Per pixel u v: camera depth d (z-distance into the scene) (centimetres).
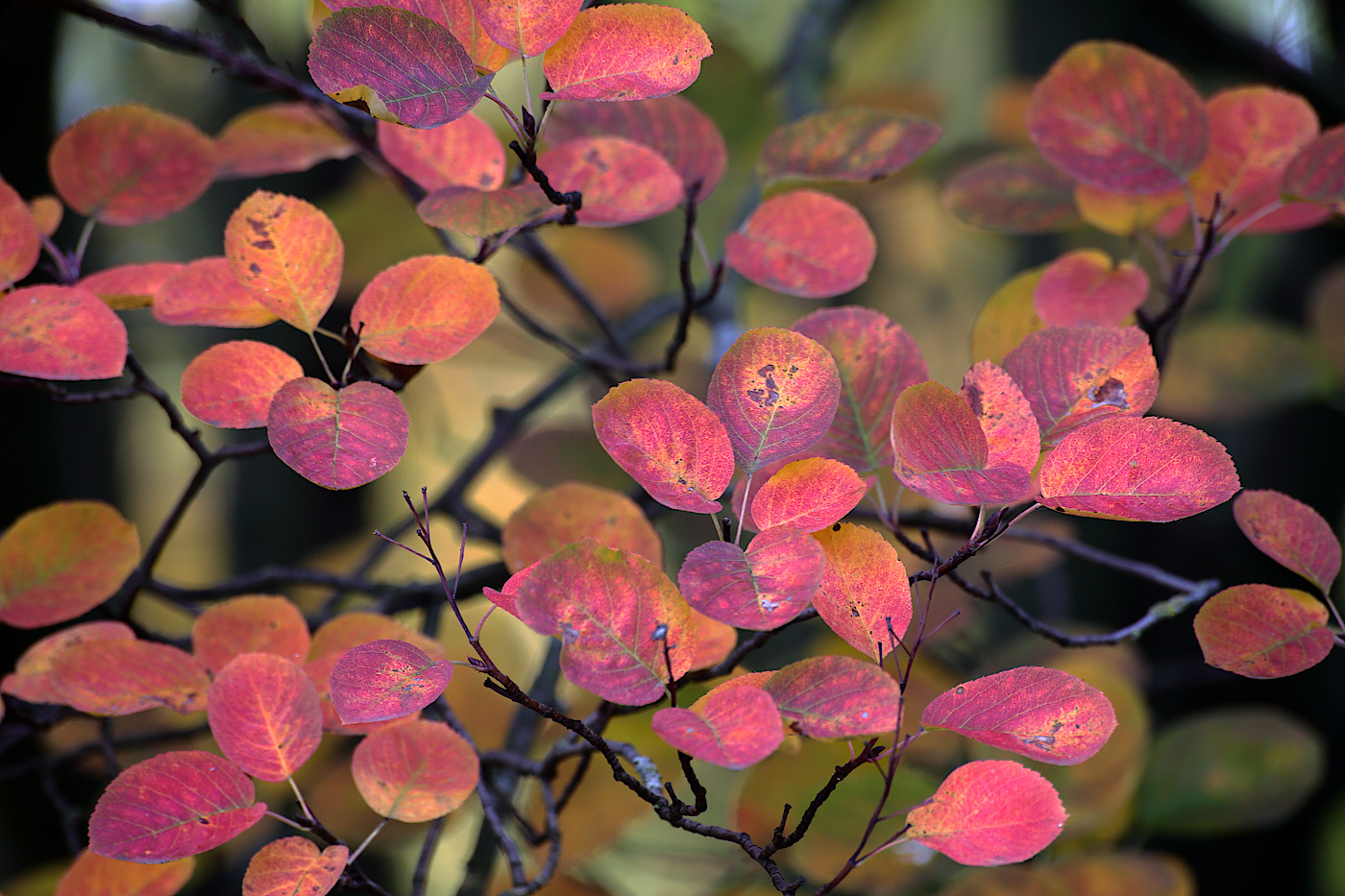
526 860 164
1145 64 146
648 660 131
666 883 243
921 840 133
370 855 245
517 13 135
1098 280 146
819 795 134
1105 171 147
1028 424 135
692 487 134
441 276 138
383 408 136
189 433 146
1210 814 165
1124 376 136
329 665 140
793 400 135
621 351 180
